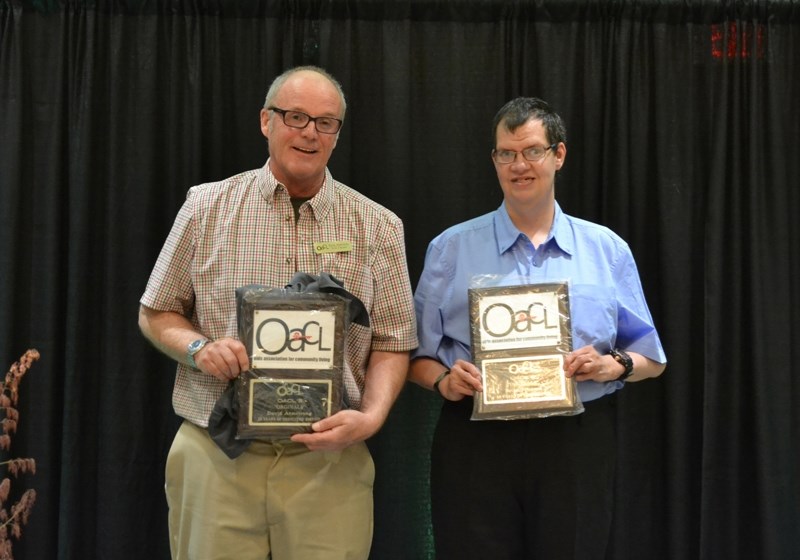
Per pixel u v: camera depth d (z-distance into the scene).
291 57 2.50
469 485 1.90
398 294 1.91
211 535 1.72
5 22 2.45
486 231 2.05
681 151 2.53
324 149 1.77
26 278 2.46
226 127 2.52
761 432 2.47
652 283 2.54
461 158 2.54
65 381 2.40
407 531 2.52
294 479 1.75
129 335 2.43
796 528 2.52
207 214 1.81
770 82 2.53
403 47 2.50
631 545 2.53
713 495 2.50
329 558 1.76
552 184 1.98
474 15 2.53
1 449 2.39
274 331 1.63
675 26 2.54
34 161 2.46
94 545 2.46
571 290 1.95
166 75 2.50
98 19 2.47
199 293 1.80
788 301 2.52
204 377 1.77
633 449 2.53
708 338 2.49
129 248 2.44
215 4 2.48
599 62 2.53
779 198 2.52
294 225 1.82
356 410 1.79
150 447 2.45
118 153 2.45
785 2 2.53
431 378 1.96
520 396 1.82
